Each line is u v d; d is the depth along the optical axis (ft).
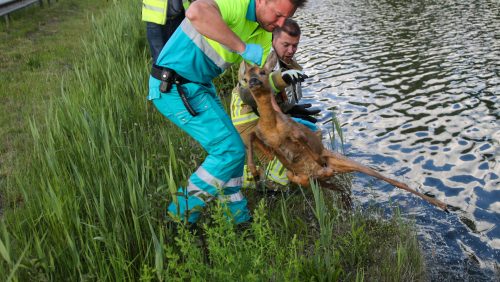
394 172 16.60
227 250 9.05
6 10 35.78
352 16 41.50
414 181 16.03
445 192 15.37
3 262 10.06
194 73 11.30
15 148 17.03
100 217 10.49
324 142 18.81
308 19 41.47
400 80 25.39
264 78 10.06
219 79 24.21
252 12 10.87
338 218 13.39
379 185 15.70
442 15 39.27
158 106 11.73
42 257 9.53
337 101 23.03
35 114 19.60
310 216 13.66
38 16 41.06
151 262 10.66
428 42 32.04
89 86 18.86
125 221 11.05
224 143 11.53
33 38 33.94
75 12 44.11
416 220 13.89
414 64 27.81
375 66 27.91
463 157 17.39
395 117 20.94
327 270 10.57
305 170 11.41
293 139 10.74
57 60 28.40
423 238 13.12
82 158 13.14
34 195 12.39
